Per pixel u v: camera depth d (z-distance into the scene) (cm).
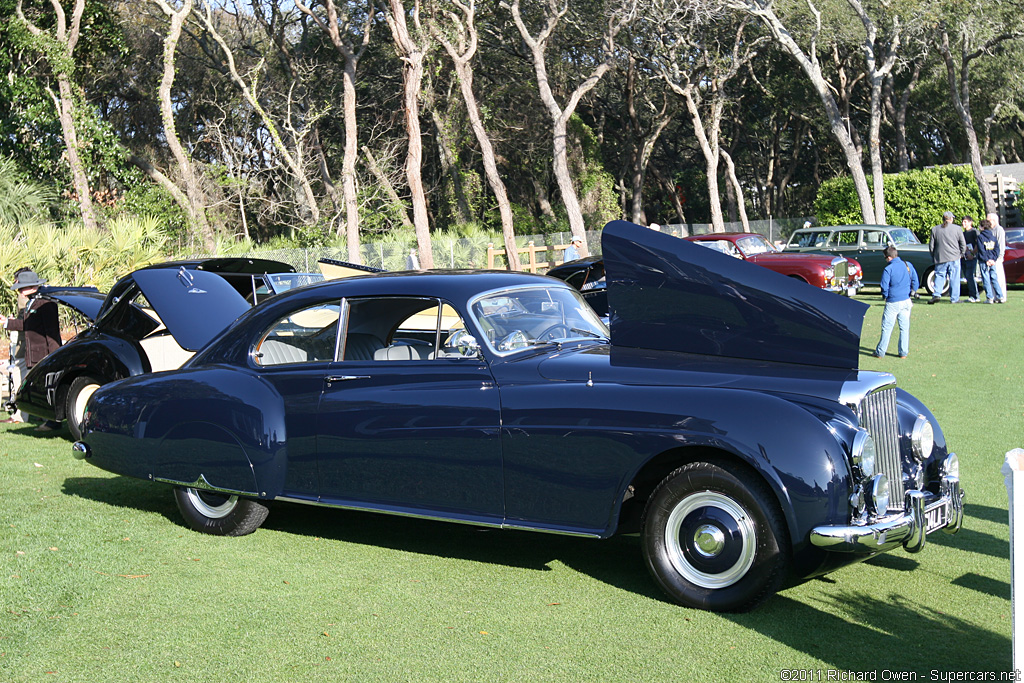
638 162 4609
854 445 426
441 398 511
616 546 570
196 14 3572
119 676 384
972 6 3148
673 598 461
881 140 5284
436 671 388
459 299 526
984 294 1902
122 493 703
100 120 3073
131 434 601
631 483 476
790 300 475
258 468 555
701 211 5766
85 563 525
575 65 4288
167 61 3100
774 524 431
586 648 410
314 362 561
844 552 430
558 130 3472
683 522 457
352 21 4075
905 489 488
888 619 442
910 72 4647
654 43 3759
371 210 3712
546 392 486
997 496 659
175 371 610
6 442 909
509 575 514
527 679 380
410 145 2864
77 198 2933
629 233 516
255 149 4203
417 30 3145
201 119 4306
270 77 4184
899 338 1414
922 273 2130
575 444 471
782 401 439
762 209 5766
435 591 488
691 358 499
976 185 3222
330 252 3111
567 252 2016
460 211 4088
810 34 3456
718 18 3628
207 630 432
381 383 531
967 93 3306
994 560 531
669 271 505
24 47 2881
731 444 434
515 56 4209
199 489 581
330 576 512
